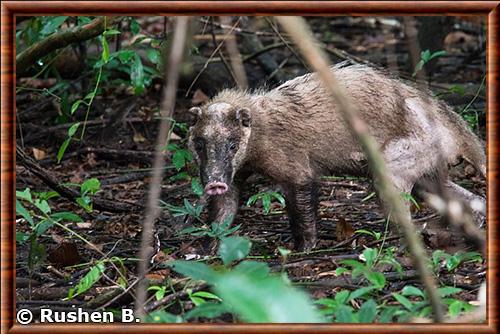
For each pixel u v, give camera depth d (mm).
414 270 9242
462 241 10750
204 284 8664
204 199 12375
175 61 5262
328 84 4789
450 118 12312
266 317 4484
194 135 11477
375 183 11562
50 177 12906
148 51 14359
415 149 11820
